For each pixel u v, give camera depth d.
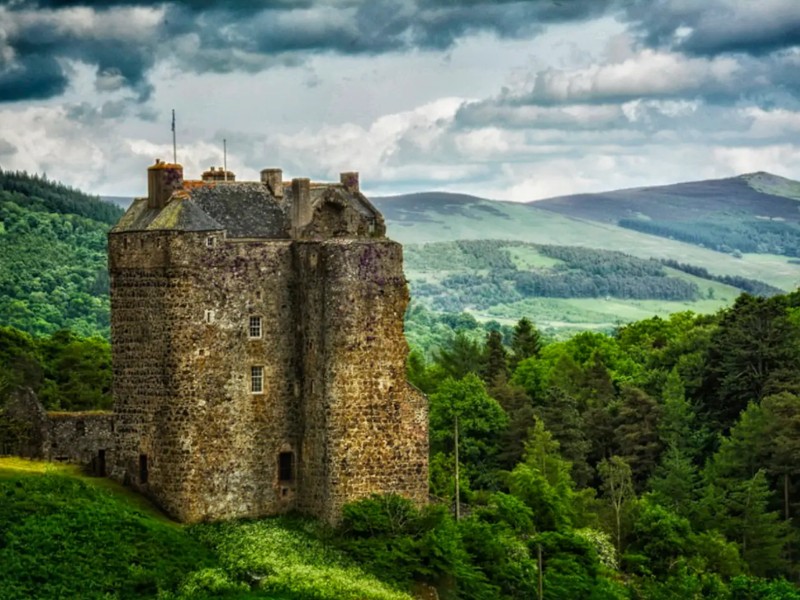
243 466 102.56
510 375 186.12
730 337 163.25
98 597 86.56
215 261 101.25
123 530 94.00
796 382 156.12
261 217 106.44
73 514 94.38
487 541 103.00
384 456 101.50
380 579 93.88
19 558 88.50
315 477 102.44
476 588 97.31
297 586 89.69
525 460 134.38
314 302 102.00
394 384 101.81
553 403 150.12
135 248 101.31
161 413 100.81
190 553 94.38
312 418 102.69
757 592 112.75
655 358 186.88
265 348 103.31
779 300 188.25
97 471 107.75
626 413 153.50
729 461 142.25
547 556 108.19
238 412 102.31
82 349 176.00
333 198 107.81
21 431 113.88
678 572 116.88
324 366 100.94
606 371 174.25
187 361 100.25
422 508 102.31
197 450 100.62
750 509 130.62
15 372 153.38
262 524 101.00
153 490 101.62
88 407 158.62
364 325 100.69
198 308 100.56
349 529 99.44
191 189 105.69
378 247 101.12
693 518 132.38
